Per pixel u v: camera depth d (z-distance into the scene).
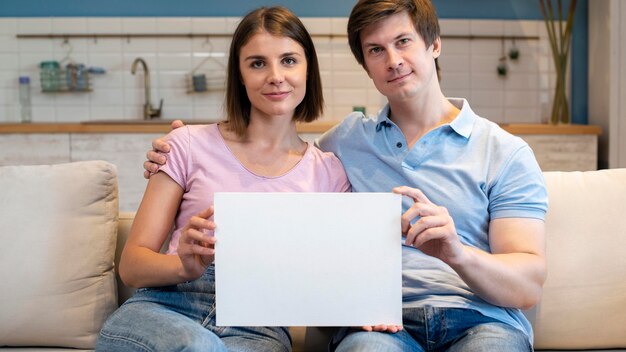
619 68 4.42
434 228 1.51
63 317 1.90
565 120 4.65
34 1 4.84
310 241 1.57
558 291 1.90
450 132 1.83
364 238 1.57
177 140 1.87
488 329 1.61
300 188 1.85
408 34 1.78
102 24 4.83
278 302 1.58
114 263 2.04
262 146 1.89
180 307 1.72
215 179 1.83
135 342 1.50
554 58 4.62
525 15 4.90
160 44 4.86
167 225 1.82
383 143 1.88
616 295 1.90
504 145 1.79
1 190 1.94
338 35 4.86
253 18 1.83
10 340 1.90
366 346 1.52
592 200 1.95
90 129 4.06
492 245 1.75
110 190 2.00
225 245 1.57
